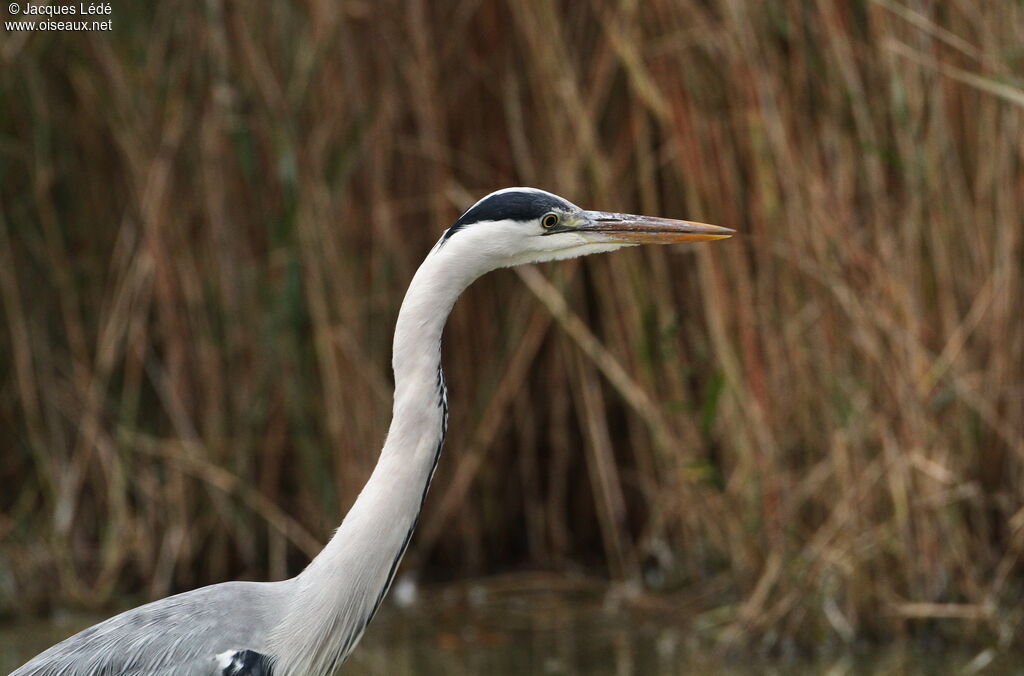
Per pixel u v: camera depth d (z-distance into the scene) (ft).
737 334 37.27
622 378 38.81
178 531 41.06
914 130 34.35
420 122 40.27
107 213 41.37
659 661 35.01
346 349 40.57
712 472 36.35
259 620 22.49
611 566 42.14
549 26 38.34
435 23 40.78
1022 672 32.63
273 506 41.68
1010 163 34.40
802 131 35.47
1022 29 33.83
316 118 39.37
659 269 38.91
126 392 41.39
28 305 41.37
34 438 41.32
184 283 40.55
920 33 34.24
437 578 42.80
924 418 34.83
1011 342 35.06
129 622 22.27
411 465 22.47
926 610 34.53
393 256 41.14
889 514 35.68
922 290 35.55
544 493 44.11
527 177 40.45
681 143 36.83
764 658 34.88
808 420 36.35
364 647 36.78
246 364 41.11
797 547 36.17
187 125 39.70
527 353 41.86
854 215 35.68
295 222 39.42
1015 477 35.06
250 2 38.40
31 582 40.55
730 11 34.88
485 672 34.37
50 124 40.32
